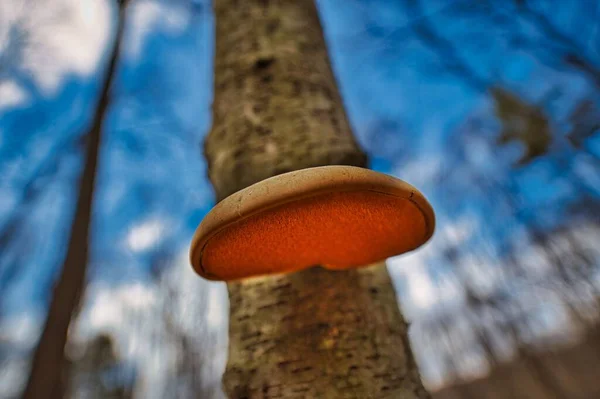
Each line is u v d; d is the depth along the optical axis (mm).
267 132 320
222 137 335
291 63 357
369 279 283
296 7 406
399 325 275
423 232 269
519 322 1418
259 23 384
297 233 248
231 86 355
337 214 238
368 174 220
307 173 215
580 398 2039
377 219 249
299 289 269
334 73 402
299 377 239
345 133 337
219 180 321
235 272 273
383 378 243
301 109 331
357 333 253
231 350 269
